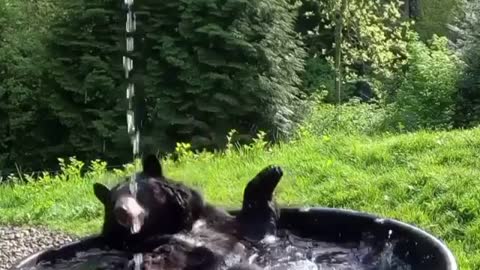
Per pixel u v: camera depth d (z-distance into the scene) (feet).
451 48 53.93
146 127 46.93
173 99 46.55
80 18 48.70
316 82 65.21
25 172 48.37
